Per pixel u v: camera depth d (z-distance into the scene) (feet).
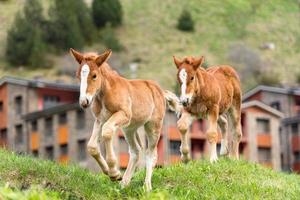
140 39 437.99
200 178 51.98
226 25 465.88
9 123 251.39
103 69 45.55
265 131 229.45
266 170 57.06
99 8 462.19
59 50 434.71
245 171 54.80
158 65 396.16
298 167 237.25
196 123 214.90
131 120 47.50
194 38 442.50
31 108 248.73
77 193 46.24
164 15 470.39
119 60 402.93
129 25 460.14
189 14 456.45
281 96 263.08
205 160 56.80
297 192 51.72
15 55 420.36
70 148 212.64
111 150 44.75
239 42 439.63
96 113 46.32
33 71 408.26
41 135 224.53
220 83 59.31
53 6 467.11
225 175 53.67
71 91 250.16
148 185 48.37
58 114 216.95
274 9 501.97
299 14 502.38
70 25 441.68
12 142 248.11
